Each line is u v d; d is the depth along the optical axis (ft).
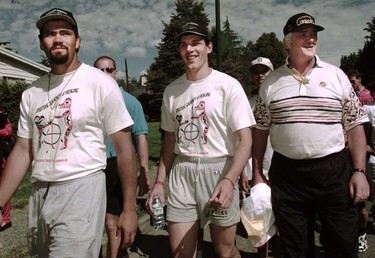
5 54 63.72
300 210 9.14
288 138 8.91
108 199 11.24
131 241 8.19
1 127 16.67
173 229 9.69
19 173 8.30
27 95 8.19
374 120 15.30
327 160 8.78
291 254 9.36
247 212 9.59
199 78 9.37
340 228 8.91
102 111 7.81
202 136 9.21
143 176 12.43
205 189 9.29
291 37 8.87
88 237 7.48
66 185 7.57
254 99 14.97
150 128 89.30
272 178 9.50
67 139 7.61
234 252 9.84
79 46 8.21
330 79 8.84
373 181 15.56
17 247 15.20
